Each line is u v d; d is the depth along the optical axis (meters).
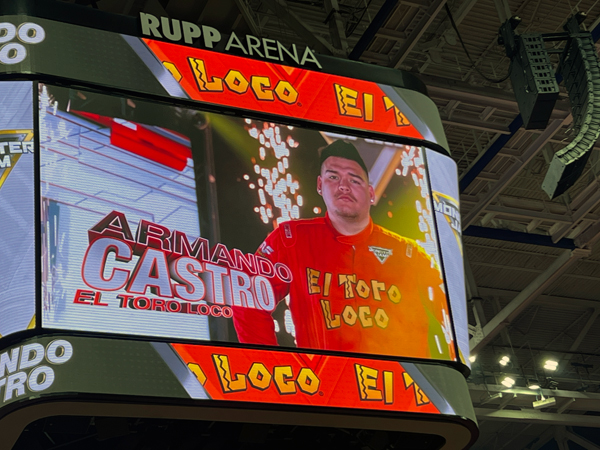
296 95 8.88
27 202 7.07
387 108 9.29
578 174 9.77
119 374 6.61
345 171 8.59
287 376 7.21
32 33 7.96
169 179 7.70
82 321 6.71
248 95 8.62
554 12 17.34
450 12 15.86
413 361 7.83
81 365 6.54
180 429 8.45
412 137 9.21
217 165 8.01
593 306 27.08
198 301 7.20
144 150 7.75
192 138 8.05
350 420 7.41
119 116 7.84
